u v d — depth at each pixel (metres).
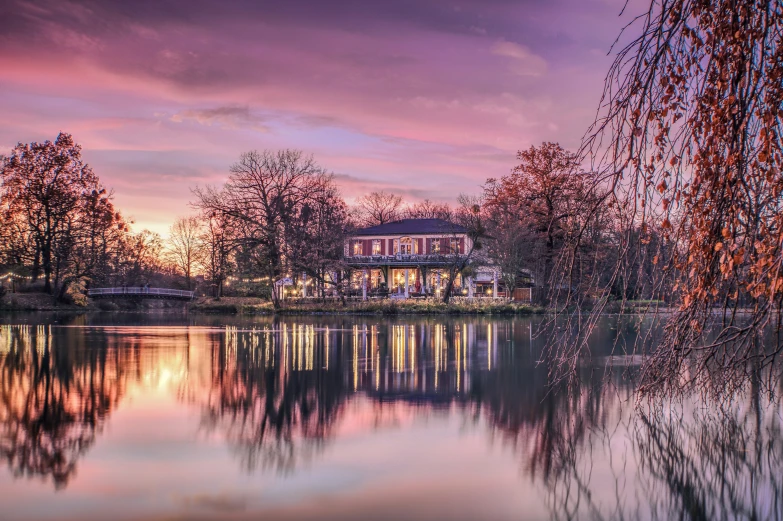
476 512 9.61
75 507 9.59
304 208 67.31
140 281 98.12
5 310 65.31
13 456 12.04
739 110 5.92
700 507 9.72
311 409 16.41
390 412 16.06
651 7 6.40
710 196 6.25
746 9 5.89
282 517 9.26
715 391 9.49
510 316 58.22
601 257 8.12
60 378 20.80
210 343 32.75
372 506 9.79
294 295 76.56
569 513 9.55
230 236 66.88
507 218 62.78
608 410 15.80
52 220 72.06
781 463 11.67
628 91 6.64
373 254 78.12
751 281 6.69
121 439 13.27
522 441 13.24
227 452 12.44
